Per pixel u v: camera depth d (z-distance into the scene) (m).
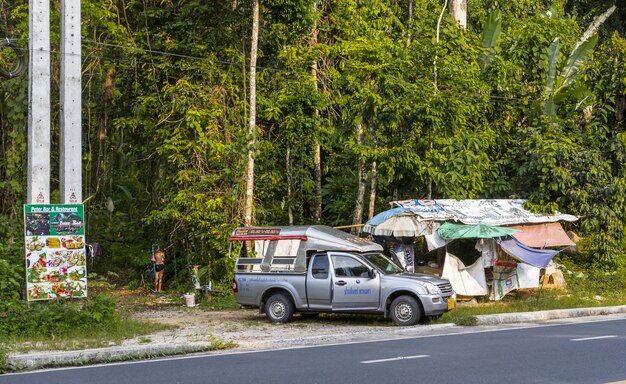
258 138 24.33
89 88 26.75
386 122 23.52
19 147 23.00
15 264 15.88
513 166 26.02
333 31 27.47
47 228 15.46
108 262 30.16
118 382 10.19
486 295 21.64
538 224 23.55
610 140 25.55
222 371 10.91
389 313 17.19
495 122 27.06
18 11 23.61
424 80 23.62
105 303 16.02
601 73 26.44
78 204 15.82
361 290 17.22
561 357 11.70
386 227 21.23
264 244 18.61
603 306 20.30
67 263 15.59
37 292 15.24
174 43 24.36
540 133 26.22
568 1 38.56
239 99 24.88
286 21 24.70
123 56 25.53
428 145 23.91
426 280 17.03
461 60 25.22
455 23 26.52
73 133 15.95
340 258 17.59
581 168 24.75
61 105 15.91
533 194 24.52
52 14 24.36
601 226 24.77
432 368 10.78
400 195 25.16
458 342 13.88
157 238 26.06
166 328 16.75
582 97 26.95
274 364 11.51
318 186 27.48
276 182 25.73
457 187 23.80
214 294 22.72
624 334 14.87
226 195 23.34
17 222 20.98
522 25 29.59
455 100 23.64
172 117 24.27
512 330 15.91
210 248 23.73
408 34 27.12
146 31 24.86
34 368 11.78
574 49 27.38
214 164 23.75
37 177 15.60
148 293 24.94
